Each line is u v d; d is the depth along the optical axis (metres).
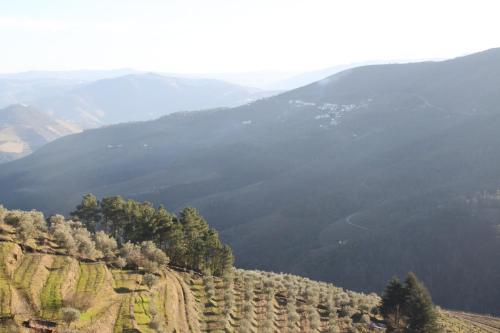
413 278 87.81
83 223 111.25
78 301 62.03
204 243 104.88
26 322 54.12
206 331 73.12
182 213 112.62
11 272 65.06
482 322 138.88
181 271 98.94
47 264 71.94
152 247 91.88
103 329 59.34
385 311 90.62
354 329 87.38
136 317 65.19
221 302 86.38
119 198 110.94
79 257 81.12
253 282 101.50
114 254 89.06
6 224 79.75
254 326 79.69
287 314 87.94
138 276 81.56
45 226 90.31
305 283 117.56
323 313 93.75
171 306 74.25
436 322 84.69
